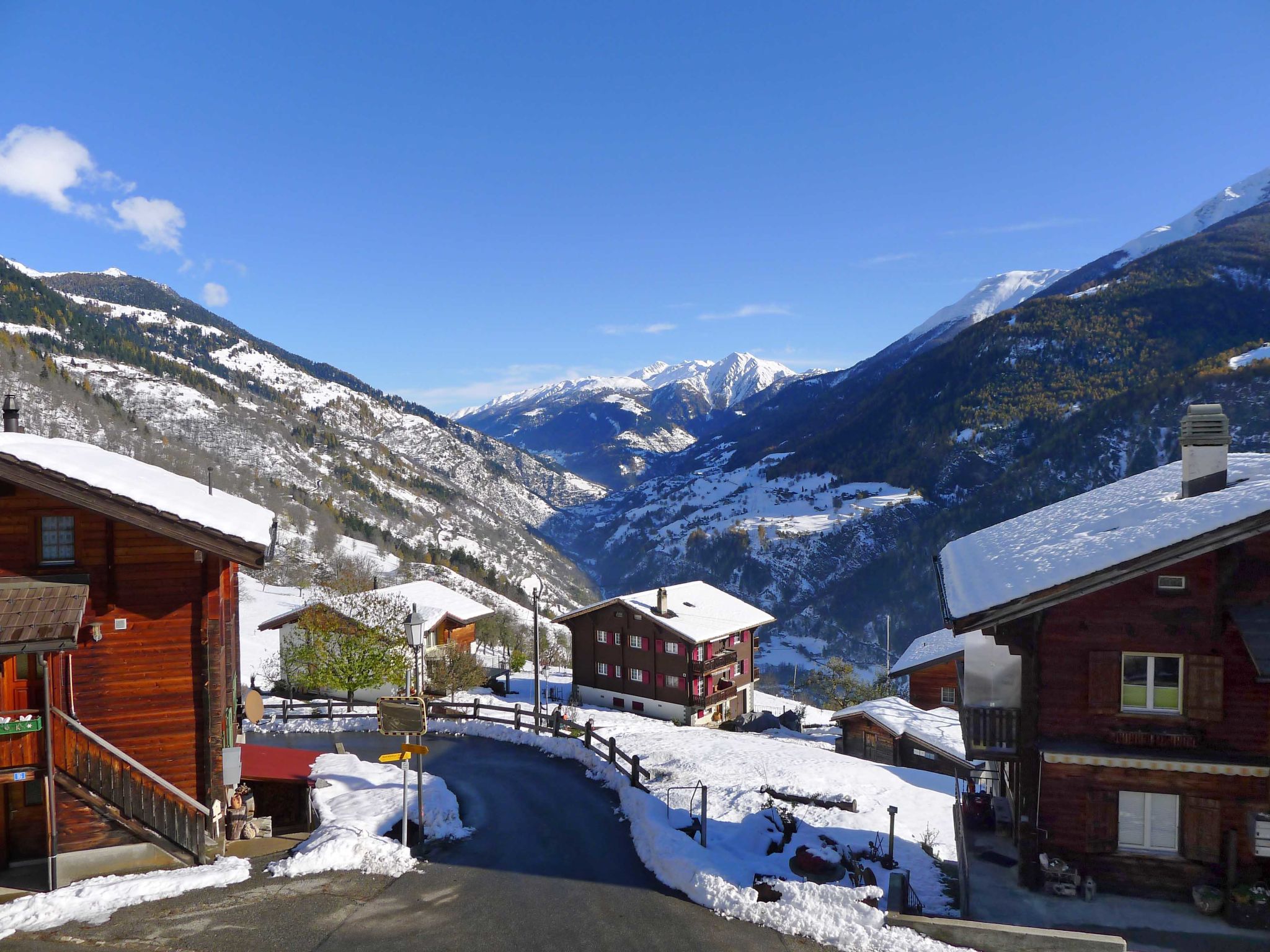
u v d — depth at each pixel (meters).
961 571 18.34
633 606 50.12
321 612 37.22
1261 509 12.92
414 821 18.56
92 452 18.36
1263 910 13.46
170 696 16.38
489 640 70.31
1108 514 16.97
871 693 57.88
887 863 16.52
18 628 13.89
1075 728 14.90
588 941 12.94
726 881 14.84
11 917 13.20
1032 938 12.38
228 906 13.94
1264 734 14.05
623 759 26.19
